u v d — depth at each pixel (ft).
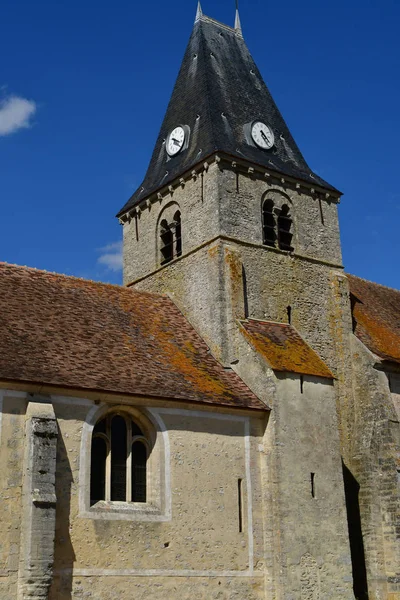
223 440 89.04
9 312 87.66
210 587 82.84
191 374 92.89
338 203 120.37
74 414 79.20
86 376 81.76
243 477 89.20
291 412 93.04
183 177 111.65
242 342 98.63
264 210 111.55
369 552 98.63
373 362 107.14
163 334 99.71
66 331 89.35
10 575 70.85
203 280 105.09
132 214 122.42
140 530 79.97
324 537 90.27
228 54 127.03
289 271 110.22
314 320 110.52
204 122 114.62
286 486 89.51
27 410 75.77
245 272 105.19
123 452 83.35
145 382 86.07
